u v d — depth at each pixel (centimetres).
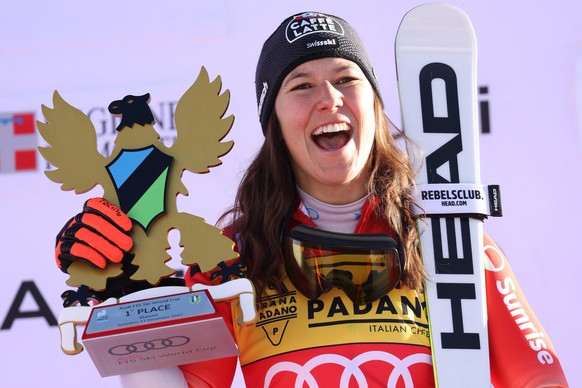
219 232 473
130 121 492
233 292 461
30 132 801
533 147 768
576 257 752
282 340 476
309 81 498
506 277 516
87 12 816
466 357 489
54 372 767
